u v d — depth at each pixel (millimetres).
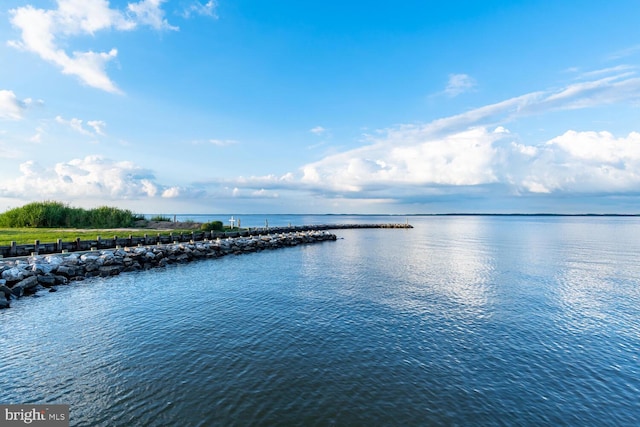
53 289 22219
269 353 13070
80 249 33812
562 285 25969
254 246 49656
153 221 69312
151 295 21703
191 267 33375
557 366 12305
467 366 12211
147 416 8969
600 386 10945
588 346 14141
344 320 17125
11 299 19922
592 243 59875
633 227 122000
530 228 118438
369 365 12180
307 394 10188
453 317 17812
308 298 21422
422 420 8992
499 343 14367
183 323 16328
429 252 47781
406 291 23625
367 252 47969
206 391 10258
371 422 8883
